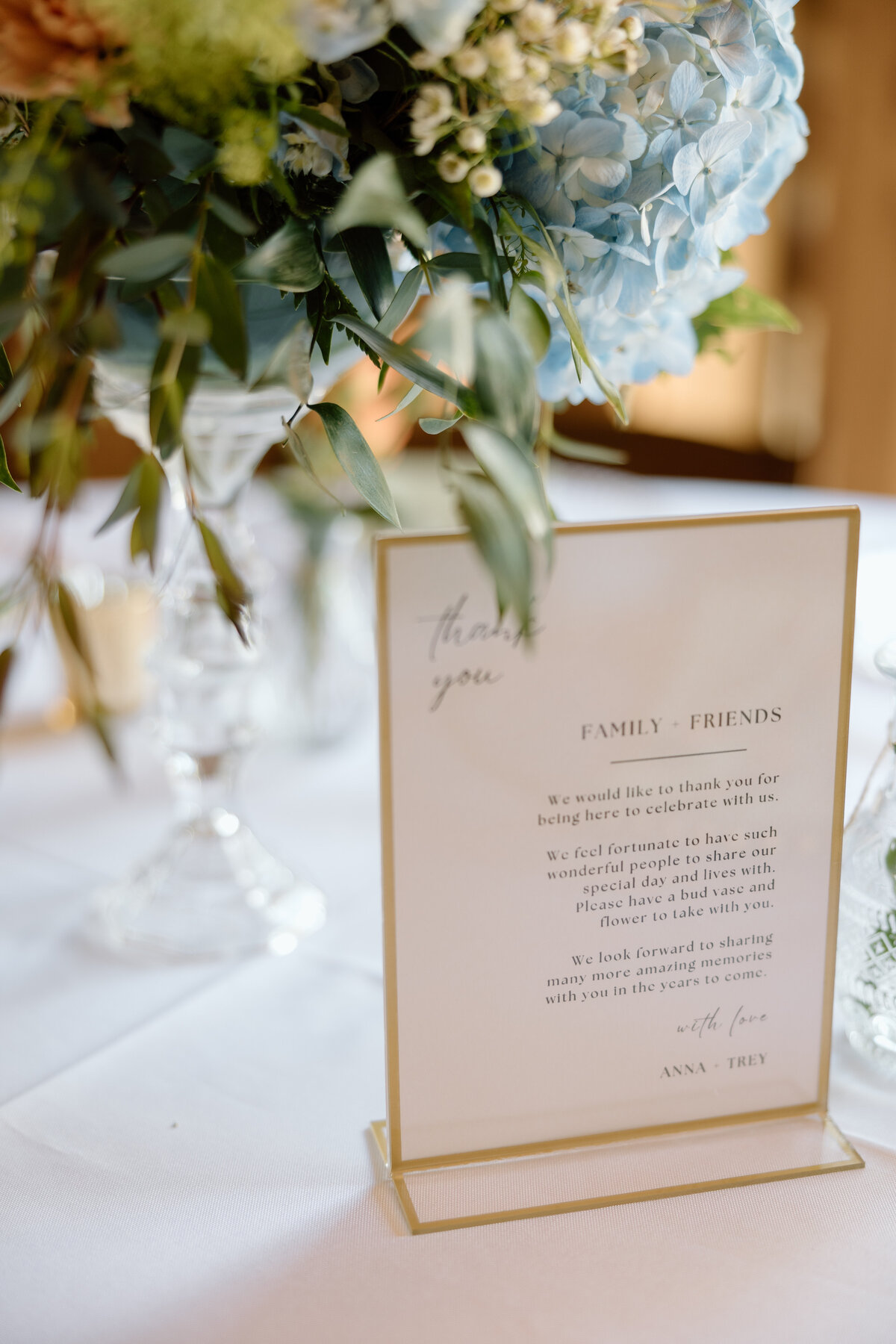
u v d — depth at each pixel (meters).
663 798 0.48
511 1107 0.49
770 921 0.50
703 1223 0.46
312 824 0.82
